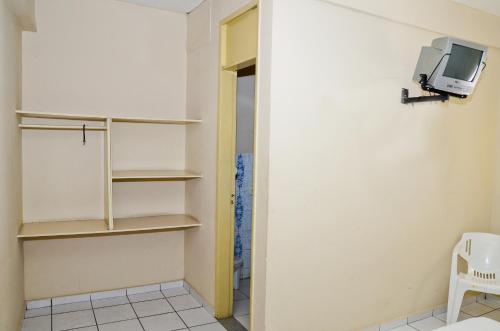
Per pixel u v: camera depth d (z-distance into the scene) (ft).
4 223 6.88
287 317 7.80
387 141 8.96
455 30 9.77
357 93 8.39
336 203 8.29
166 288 11.50
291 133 7.58
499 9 10.24
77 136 10.22
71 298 10.31
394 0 8.62
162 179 11.12
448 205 10.25
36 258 9.89
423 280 9.91
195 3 10.44
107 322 9.28
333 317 8.44
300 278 7.91
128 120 10.10
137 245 11.05
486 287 8.88
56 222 10.00
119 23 10.53
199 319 9.55
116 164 10.71
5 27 7.08
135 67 10.80
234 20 8.75
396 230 9.30
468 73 8.30
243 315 9.83
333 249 8.32
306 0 7.56
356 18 8.23
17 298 8.37
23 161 9.66
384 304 9.24
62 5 9.87
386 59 8.76
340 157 8.26
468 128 10.50
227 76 9.27
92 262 10.52
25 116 9.32
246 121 12.72
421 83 8.43
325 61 7.88
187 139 11.44
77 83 10.14
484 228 11.14
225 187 9.42
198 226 10.53
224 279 9.55
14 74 8.23
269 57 7.29
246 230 12.66
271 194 7.42
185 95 11.51
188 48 11.25
